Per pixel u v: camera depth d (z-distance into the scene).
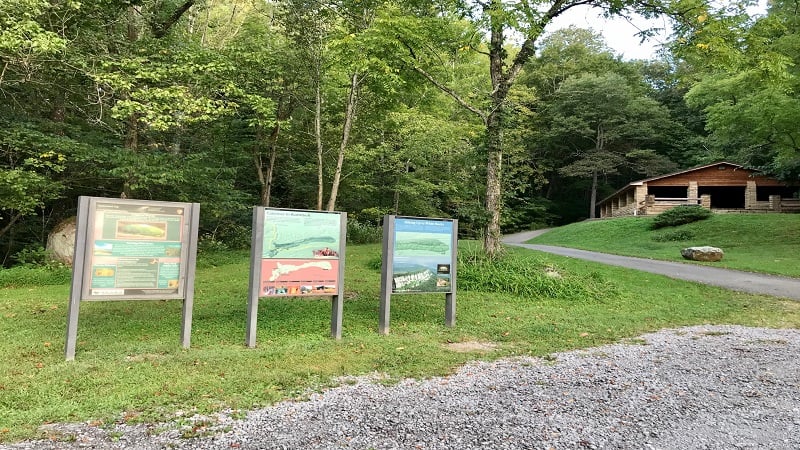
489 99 12.07
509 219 12.30
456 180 15.19
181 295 5.48
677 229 24.86
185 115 12.20
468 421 3.56
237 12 20.34
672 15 11.30
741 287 11.31
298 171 18.84
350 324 7.01
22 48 9.68
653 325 7.43
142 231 5.31
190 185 14.17
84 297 5.00
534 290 9.62
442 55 12.75
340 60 11.50
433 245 6.98
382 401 3.94
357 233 19.81
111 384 4.15
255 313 5.66
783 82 11.31
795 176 27.22
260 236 5.75
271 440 3.16
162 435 3.21
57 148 11.33
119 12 13.45
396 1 12.27
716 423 3.64
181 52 12.26
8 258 14.53
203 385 4.15
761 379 4.77
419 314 7.83
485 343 6.14
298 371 4.64
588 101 39.28
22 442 3.06
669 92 43.88
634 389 4.39
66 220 12.68
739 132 19.11
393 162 19.44
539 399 4.07
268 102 12.88
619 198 37.44
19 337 5.74
